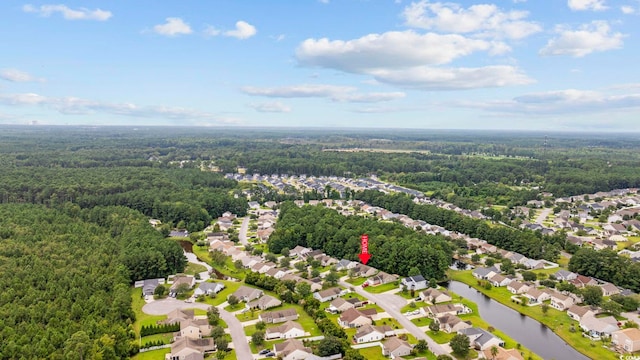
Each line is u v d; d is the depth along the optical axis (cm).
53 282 16900
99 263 19350
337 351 13625
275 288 18738
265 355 13862
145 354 13962
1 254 19188
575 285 19438
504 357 13350
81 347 12775
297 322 16062
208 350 14125
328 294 18438
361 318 15975
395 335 15162
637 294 18712
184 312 16288
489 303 18638
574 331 15600
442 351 14162
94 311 15412
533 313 17288
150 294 18675
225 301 18150
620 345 14488
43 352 12825
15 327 14062
